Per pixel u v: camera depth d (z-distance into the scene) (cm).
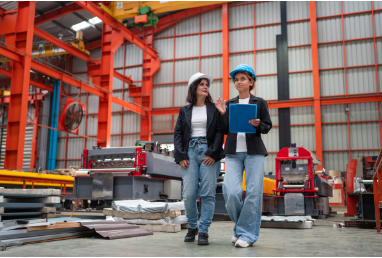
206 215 254
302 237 313
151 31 1998
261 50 1773
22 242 234
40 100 1858
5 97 1773
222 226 451
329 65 1664
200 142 257
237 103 260
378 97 1544
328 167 1595
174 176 586
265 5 1806
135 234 301
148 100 1953
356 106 1608
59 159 2047
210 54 1875
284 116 1681
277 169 629
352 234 348
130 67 2047
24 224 262
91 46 2167
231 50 1830
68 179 823
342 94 1627
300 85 1689
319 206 707
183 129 267
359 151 1567
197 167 260
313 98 1648
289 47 1733
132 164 504
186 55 1927
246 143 246
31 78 1872
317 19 1712
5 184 732
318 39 1698
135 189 493
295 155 620
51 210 378
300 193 570
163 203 375
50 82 1856
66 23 1928
